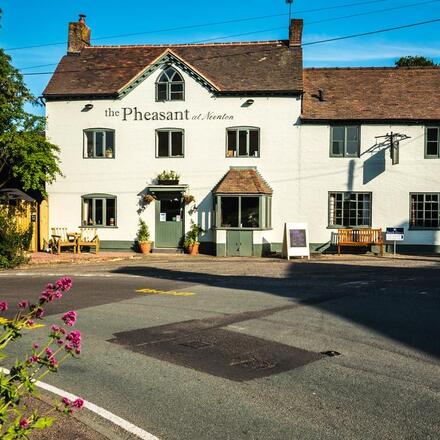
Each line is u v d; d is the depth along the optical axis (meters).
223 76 25.53
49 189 26.11
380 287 13.75
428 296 12.27
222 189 23.89
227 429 5.07
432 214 24.09
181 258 23.05
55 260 21.64
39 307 4.35
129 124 25.59
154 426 5.15
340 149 24.48
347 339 8.40
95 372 6.88
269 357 7.49
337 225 24.47
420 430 4.98
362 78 26.33
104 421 5.27
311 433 4.95
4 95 23.34
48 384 6.39
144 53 27.88
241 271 17.97
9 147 23.25
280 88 24.52
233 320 9.86
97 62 27.52
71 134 25.98
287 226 22.53
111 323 9.76
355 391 6.07
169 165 25.33
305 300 11.84
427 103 24.59
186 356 7.58
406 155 24.12
